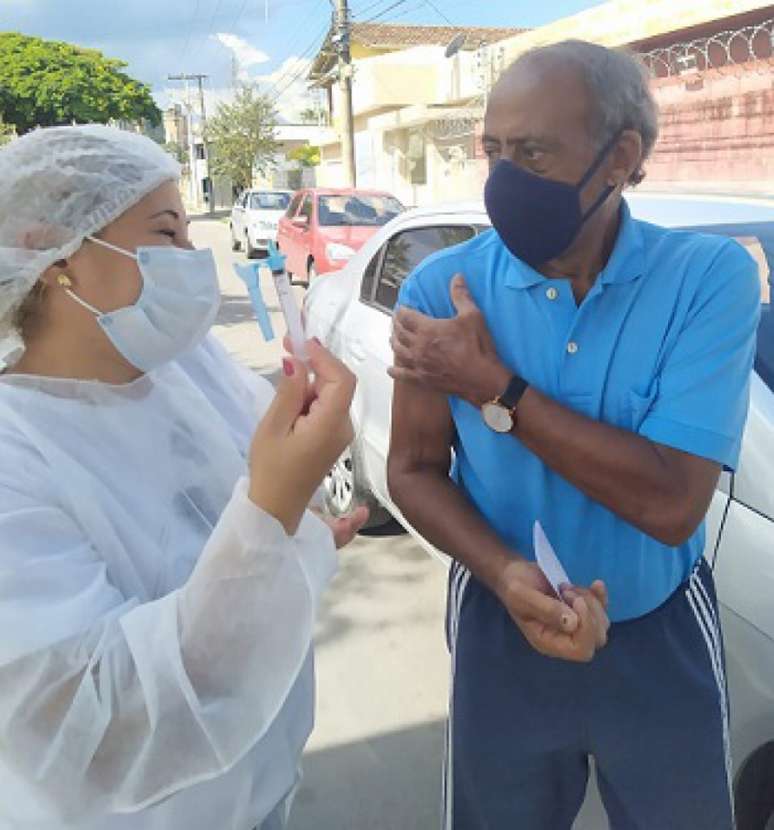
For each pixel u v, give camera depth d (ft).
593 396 4.33
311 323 13.88
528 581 4.27
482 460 4.72
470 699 5.01
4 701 2.80
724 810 4.84
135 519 3.53
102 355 3.64
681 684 4.70
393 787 7.86
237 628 2.90
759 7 29.01
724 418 4.18
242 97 115.14
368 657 9.89
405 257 11.65
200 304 3.70
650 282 4.27
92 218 3.36
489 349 4.22
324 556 3.24
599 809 5.88
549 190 3.97
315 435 2.86
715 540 5.75
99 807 3.05
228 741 2.98
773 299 7.00
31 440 3.25
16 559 2.83
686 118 34.42
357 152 79.25
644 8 35.01
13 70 77.66
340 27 61.98
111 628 2.91
